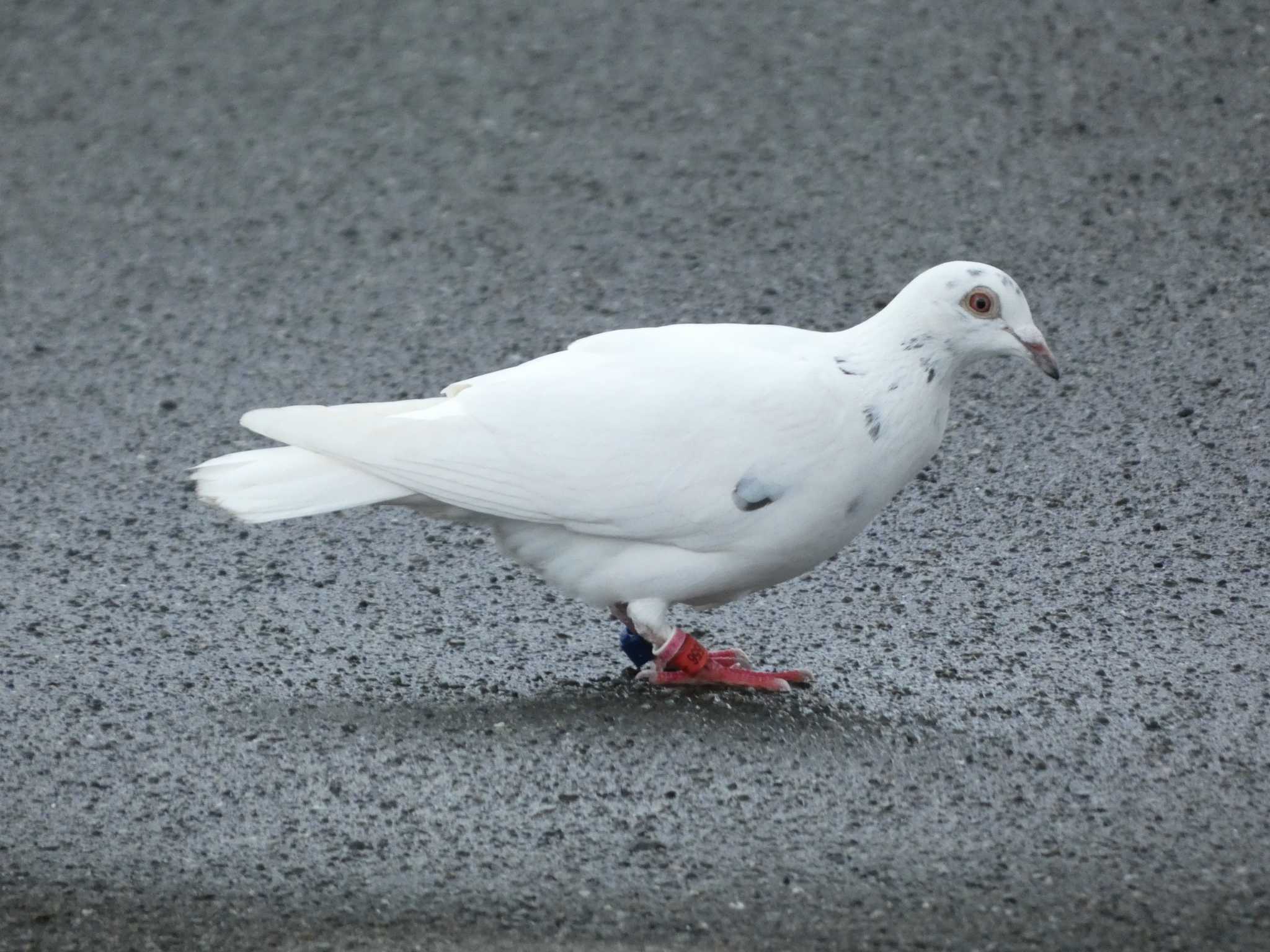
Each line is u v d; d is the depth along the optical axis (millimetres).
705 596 9461
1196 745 8820
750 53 19266
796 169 16812
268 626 10414
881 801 8430
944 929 7438
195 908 7758
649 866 7973
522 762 8844
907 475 9273
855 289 14648
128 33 21125
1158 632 9961
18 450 12906
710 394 8938
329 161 17844
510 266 15547
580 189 16859
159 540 11578
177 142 18484
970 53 18641
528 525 9266
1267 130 16469
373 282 15445
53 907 7781
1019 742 8914
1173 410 12492
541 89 18969
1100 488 11633
